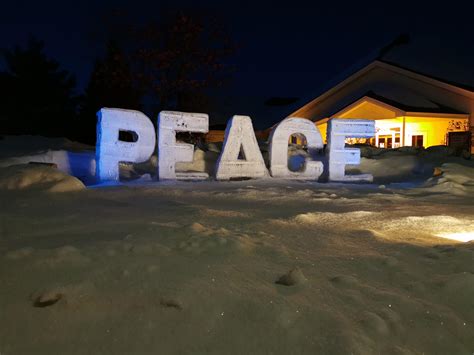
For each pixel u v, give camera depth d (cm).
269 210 695
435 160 1527
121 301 284
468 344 277
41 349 232
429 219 629
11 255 349
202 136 2311
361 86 2791
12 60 2370
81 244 396
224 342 249
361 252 434
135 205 695
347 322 277
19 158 1169
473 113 2259
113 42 2336
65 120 2458
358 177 1266
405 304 309
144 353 234
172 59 2238
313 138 1250
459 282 342
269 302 292
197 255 385
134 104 2338
